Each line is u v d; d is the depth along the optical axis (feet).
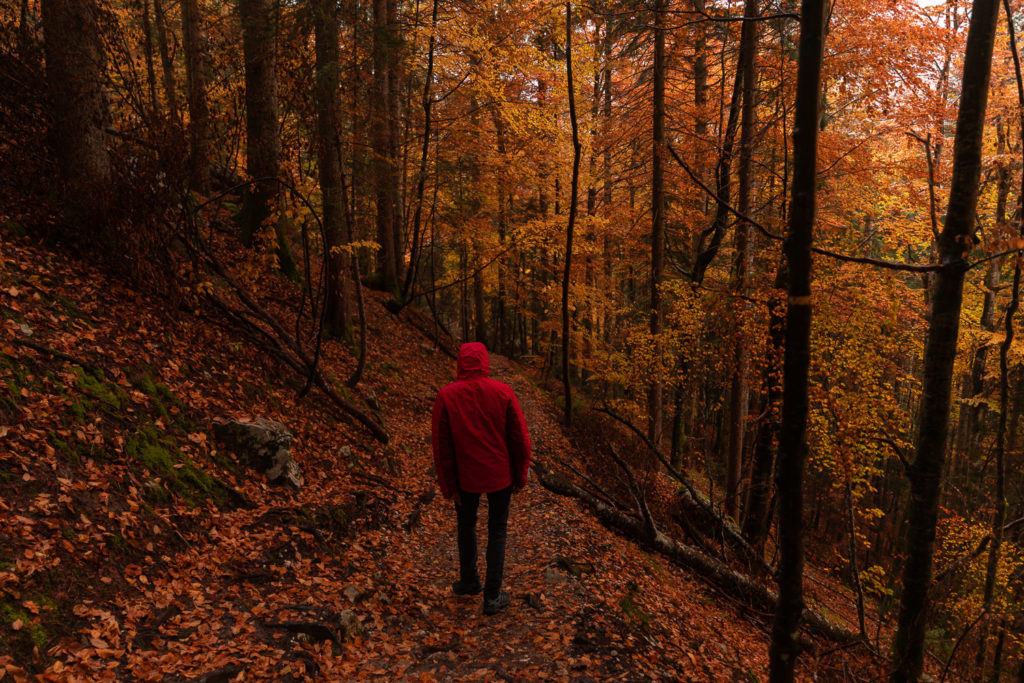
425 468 25.95
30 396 12.42
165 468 13.98
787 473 6.83
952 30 26.37
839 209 38.83
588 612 13.94
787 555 6.89
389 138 40.98
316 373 23.79
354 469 21.53
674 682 11.75
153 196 19.40
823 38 6.41
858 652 21.48
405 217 59.06
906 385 37.42
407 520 18.99
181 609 10.76
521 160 50.08
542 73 45.50
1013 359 33.96
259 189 31.99
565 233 46.01
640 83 46.21
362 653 11.16
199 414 17.13
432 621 13.17
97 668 8.62
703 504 28.19
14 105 18.95
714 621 19.71
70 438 12.40
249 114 31.71
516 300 69.72
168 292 20.02
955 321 10.63
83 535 10.64
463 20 38.83
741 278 29.89
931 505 11.14
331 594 12.87
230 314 23.06
